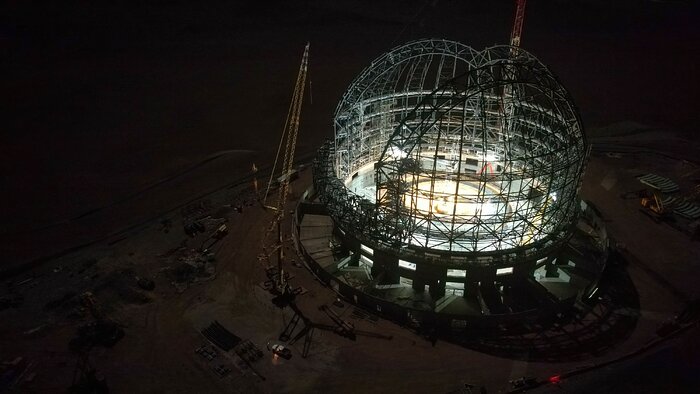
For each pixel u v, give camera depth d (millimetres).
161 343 52219
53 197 77188
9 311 56031
